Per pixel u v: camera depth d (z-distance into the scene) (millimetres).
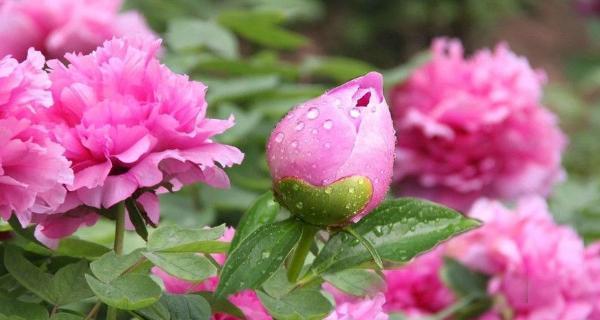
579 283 980
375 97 603
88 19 1174
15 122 562
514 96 1306
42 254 648
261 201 657
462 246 1000
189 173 610
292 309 624
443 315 963
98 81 603
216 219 1172
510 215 1003
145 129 591
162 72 608
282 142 603
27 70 578
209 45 1263
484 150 1298
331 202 599
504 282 977
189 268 604
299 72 1280
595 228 1274
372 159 597
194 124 598
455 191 1320
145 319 608
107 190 586
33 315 594
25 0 1149
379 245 625
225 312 646
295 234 611
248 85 1170
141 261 601
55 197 573
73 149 590
